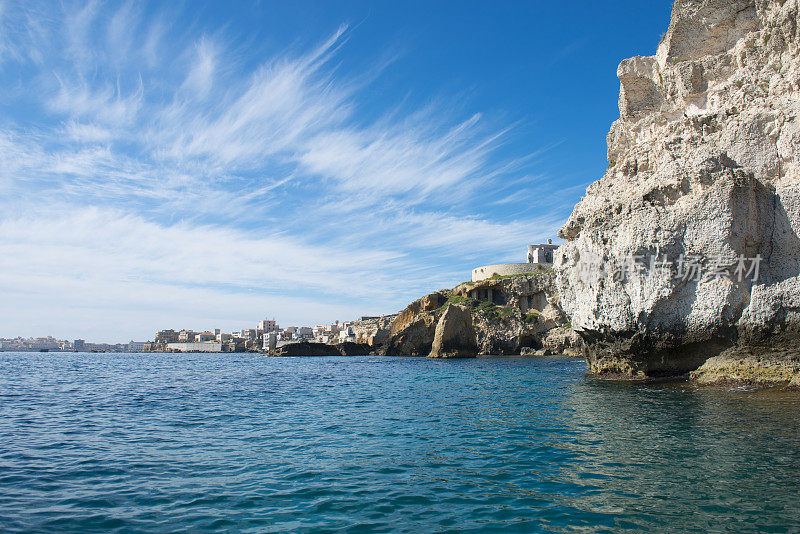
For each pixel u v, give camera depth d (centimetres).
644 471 952
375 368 5084
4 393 2698
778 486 838
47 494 880
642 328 2262
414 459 1111
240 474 1005
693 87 2517
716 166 2041
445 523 732
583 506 786
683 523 702
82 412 1939
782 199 1936
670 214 2134
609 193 2675
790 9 2033
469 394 2381
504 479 944
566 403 1892
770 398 1664
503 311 8694
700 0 2528
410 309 10175
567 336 7788
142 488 914
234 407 2073
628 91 2928
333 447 1248
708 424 1330
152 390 2903
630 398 1881
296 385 3183
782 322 1886
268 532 702
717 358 2084
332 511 787
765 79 2166
